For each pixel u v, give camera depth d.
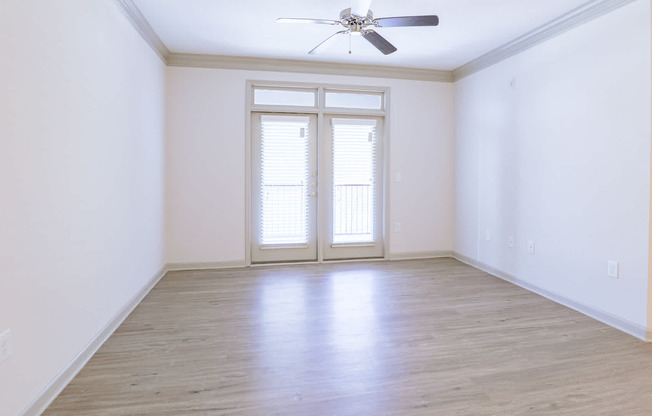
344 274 4.05
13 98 1.50
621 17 2.57
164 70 3.96
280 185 4.45
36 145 1.66
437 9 2.95
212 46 3.83
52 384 1.78
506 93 3.77
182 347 2.33
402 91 4.65
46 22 1.73
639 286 2.49
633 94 2.50
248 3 2.88
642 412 1.69
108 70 2.46
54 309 1.81
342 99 4.55
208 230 4.26
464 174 4.57
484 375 2.01
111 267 2.52
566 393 1.84
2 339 1.44
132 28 2.91
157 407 1.71
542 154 3.32
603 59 2.71
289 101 4.42
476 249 4.36
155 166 3.62
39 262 1.69
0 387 1.43
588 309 2.88
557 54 3.13
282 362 2.15
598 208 2.78
